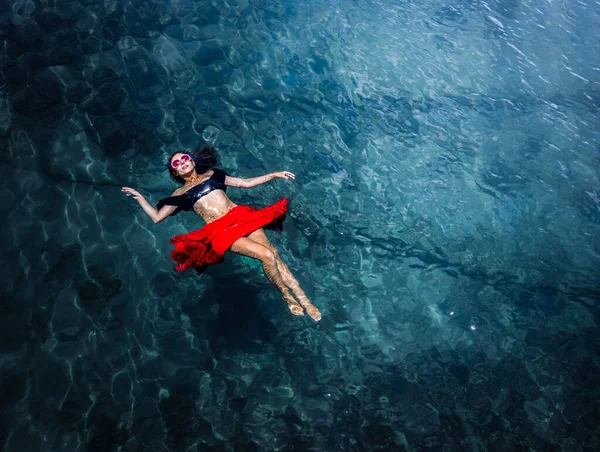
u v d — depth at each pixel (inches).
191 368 172.1
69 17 262.8
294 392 169.9
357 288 198.2
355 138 247.3
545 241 220.4
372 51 293.1
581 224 227.8
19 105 221.1
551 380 177.8
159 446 154.6
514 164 248.7
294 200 219.5
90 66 245.1
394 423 165.0
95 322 176.1
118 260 191.6
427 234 217.8
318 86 266.7
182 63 259.6
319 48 286.8
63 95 230.4
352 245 210.1
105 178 210.1
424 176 238.1
